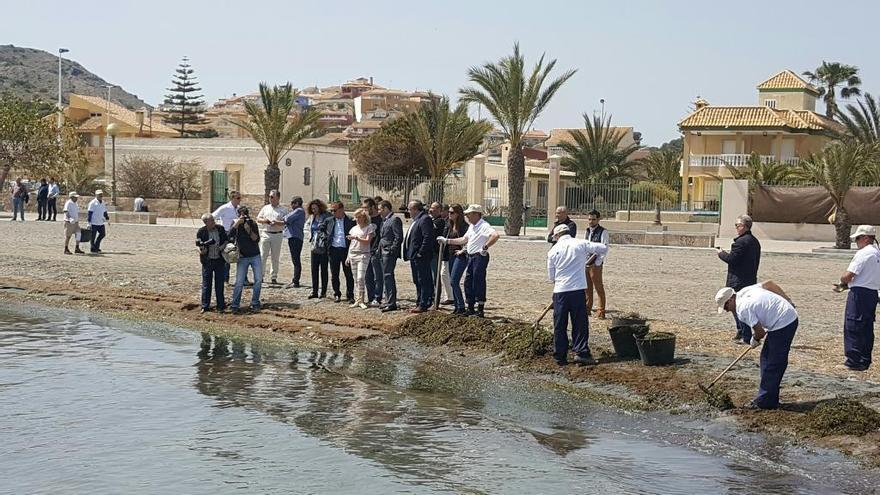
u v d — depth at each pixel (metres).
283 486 8.79
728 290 10.77
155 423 10.90
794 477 8.98
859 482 8.77
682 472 9.16
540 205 65.44
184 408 11.57
